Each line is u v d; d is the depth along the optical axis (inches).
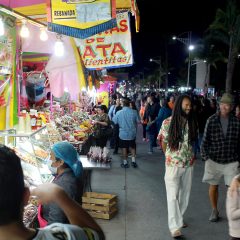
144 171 369.4
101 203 233.1
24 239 47.5
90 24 147.0
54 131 226.2
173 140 204.2
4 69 156.6
